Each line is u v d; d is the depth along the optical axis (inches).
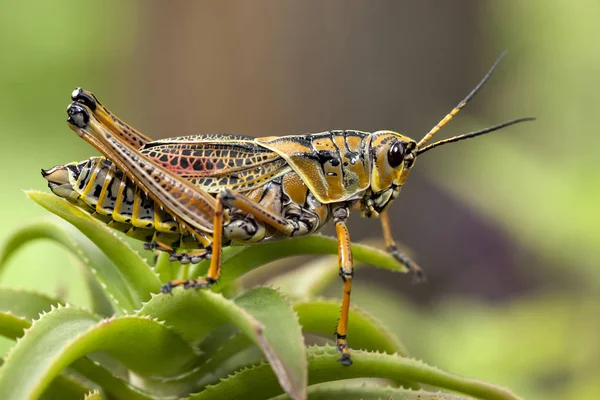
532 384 14.5
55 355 9.9
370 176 12.1
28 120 26.4
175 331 10.6
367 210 12.3
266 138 12.0
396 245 12.5
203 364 10.8
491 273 18.9
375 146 12.1
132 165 11.3
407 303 15.4
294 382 9.9
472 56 22.6
